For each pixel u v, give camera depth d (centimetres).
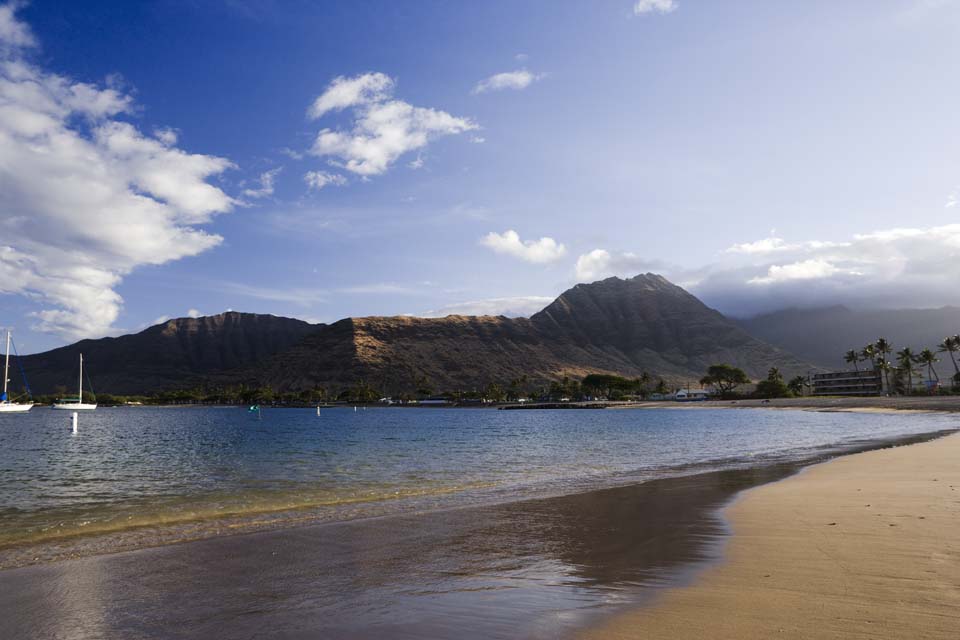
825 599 767
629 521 1457
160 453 4650
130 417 17575
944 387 19275
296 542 1291
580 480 2442
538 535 1321
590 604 801
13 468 3531
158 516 1750
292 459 3894
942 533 1113
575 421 11869
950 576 843
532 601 828
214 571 1053
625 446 4700
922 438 4272
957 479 1856
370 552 1185
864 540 1089
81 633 758
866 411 11412
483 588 908
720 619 711
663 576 933
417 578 983
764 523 1323
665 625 699
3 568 1112
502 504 1792
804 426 7369
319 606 840
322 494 2162
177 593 923
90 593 931
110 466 3581
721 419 10912
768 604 760
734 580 883
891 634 640
